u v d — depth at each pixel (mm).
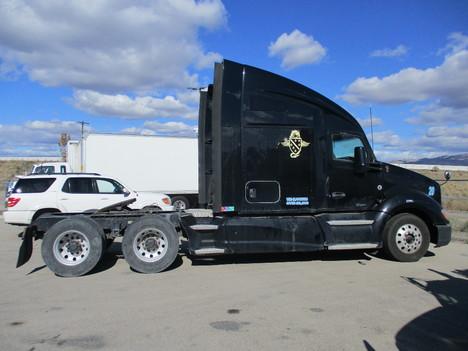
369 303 6117
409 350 4523
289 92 8711
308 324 5285
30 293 6781
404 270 8219
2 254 10188
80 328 5203
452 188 39875
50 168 19250
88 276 7934
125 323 5363
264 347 4602
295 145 8680
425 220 9414
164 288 7008
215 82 8664
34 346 4680
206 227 8211
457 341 4766
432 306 5980
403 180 9305
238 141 8461
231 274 7945
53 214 8672
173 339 4836
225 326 5230
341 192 8891
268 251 8367
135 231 8148
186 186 20375
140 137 19609
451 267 8492
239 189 8445
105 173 19109
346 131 9016
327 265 8688
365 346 4625
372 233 8836
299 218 8648
